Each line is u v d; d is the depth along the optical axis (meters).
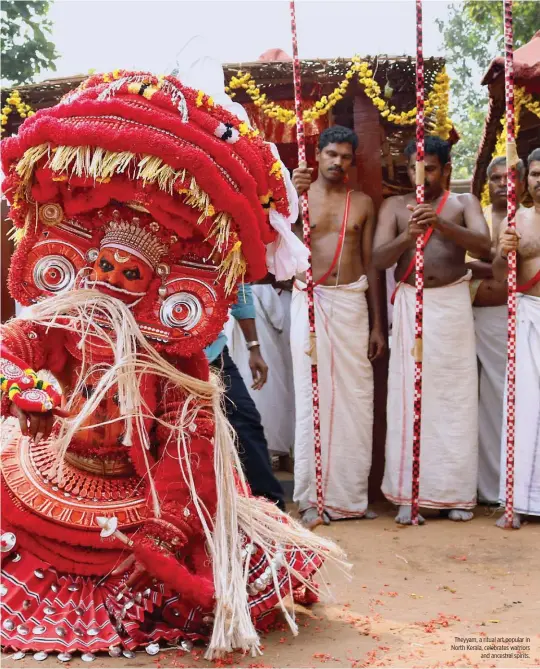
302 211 5.30
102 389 2.99
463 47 15.47
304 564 3.11
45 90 6.09
